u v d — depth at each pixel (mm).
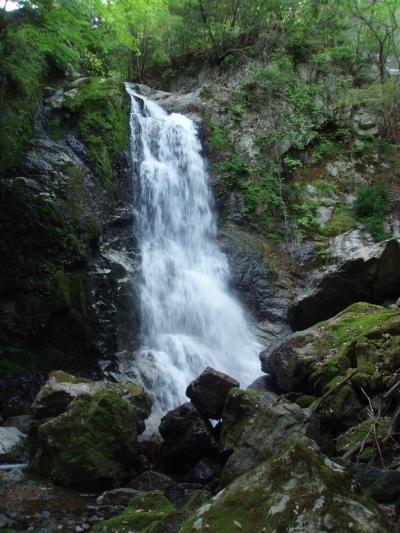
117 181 13008
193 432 6203
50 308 9820
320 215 16531
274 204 16438
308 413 4887
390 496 3395
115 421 6039
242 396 5836
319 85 19312
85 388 6938
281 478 2701
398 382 4688
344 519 2393
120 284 11172
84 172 11867
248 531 2535
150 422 8625
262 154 17344
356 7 18625
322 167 17844
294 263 15219
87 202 11414
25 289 9742
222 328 12844
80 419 5957
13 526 4562
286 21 19719
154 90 19594
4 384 9086
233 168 16750
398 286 8656
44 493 5398
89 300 10461
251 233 15992
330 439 5051
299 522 2443
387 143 18047
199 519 2740
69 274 10352
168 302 12242
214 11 20172
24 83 11648
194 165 16047
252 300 13984
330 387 5738
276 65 18969
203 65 20969
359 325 6852
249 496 2717
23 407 8680
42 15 10383
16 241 9758
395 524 2781
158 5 18391
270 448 4617
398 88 18172
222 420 5965
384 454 4457
